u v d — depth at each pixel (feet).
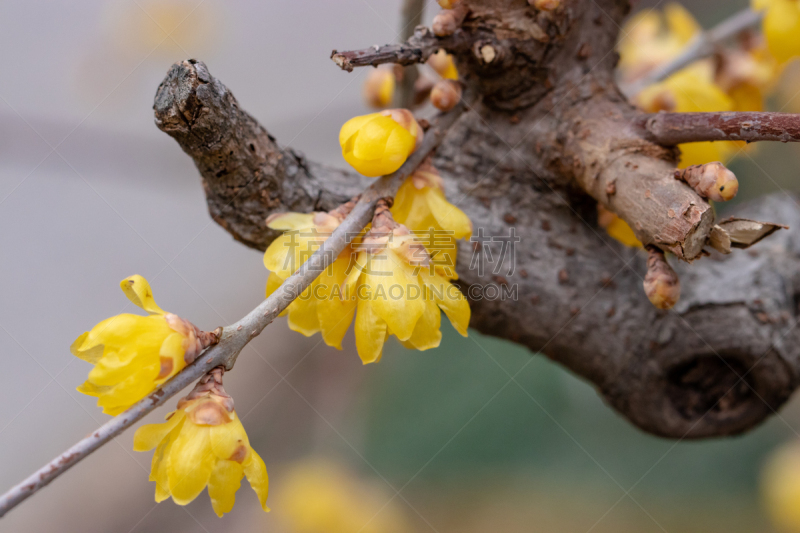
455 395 2.74
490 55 1.38
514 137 1.44
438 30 1.36
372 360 1.32
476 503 2.60
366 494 2.44
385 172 1.35
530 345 1.47
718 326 1.46
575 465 2.67
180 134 1.34
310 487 2.31
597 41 1.42
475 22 1.38
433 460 2.70
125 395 1.28
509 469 2.69
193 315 2.79
